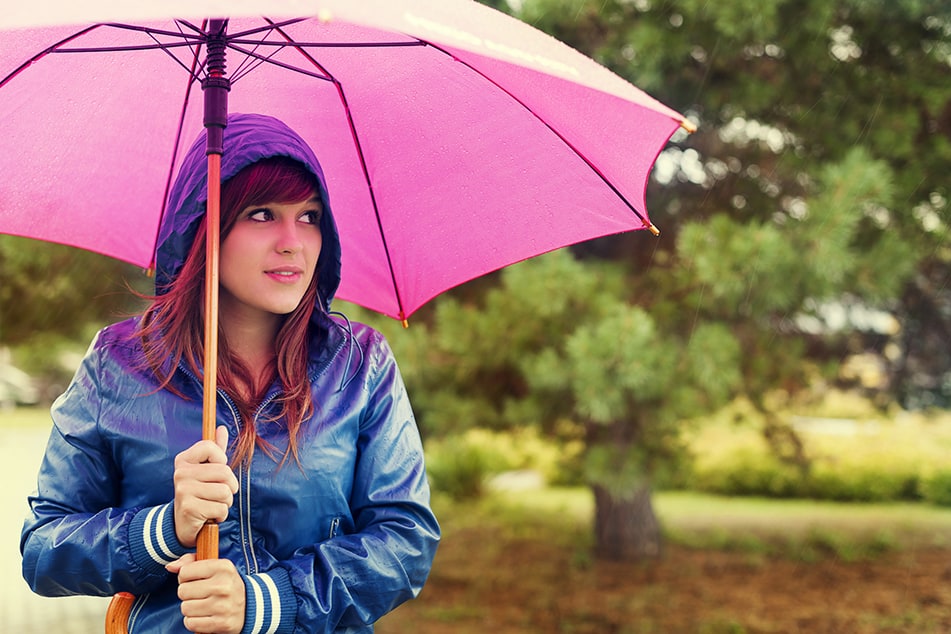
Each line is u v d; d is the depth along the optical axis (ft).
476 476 37.70
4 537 32.04
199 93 6.21
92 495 5.32
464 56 5.49
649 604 24.52
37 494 5.35
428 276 6.55
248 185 5.20
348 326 5.98
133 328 5.59
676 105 20.63
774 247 15.71
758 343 20.15
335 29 5.76
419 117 6.06
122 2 3.38
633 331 15.94
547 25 19.22
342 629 5.32
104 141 6.23
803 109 20.54
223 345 5.46
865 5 19.75
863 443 41.16
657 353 16.44
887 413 26.71
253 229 5.32
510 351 18.17
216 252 4.97
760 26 17.31
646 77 18.30
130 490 5.30
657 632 22.48
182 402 5.29
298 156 5.27
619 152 5.57
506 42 4.27
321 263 5.70
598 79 4.56
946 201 20.66
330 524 5.47
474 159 6.09
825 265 15.80
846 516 36.96
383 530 5.48
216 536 4.83
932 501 39.06
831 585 26.61
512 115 5.85
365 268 6.64
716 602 24.72
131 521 4.93
